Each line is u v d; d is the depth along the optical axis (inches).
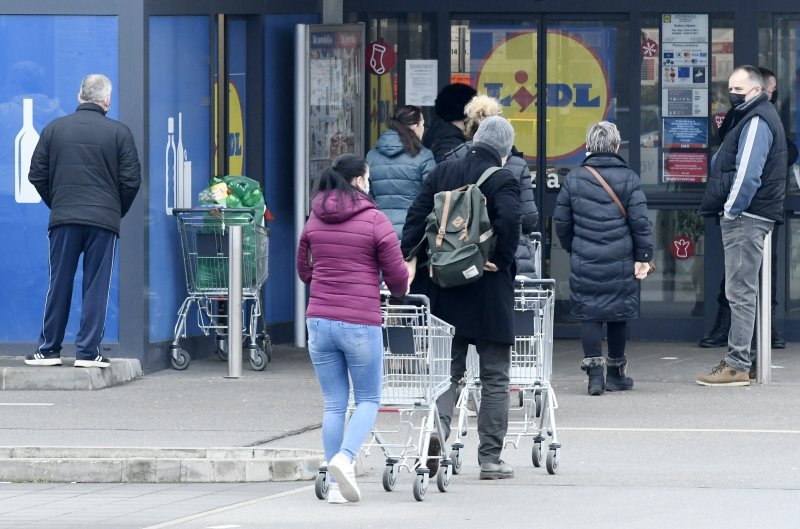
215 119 2071.9
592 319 1763.0
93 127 1795.0
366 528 1112.2
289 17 2250.2
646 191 2281.0
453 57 2300.7
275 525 1126.4
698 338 2277.3
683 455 1413.6
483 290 1274.6
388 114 2314.2
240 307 1904.5
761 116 1780.3
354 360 1208.2
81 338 1811.0
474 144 1306.6
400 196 1870.1
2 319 1930.4
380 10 2301.9
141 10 1882.4
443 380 1249.4
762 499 1206.9
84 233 1798.7
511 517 1147.3
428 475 1236.5
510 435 1425.9
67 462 1362.0
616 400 1737.2
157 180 1919.3
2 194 1921.8
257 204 2014.0
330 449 1222.3
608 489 1258.6
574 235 1774.1
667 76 2274.9
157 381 1865.2
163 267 1940.2
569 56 2287.2
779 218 1813.5
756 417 1619.1
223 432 1525.6
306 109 2182.6
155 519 1168.2
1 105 1916.8
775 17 2258.9
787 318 2256.4
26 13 1900.8
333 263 1210.6
